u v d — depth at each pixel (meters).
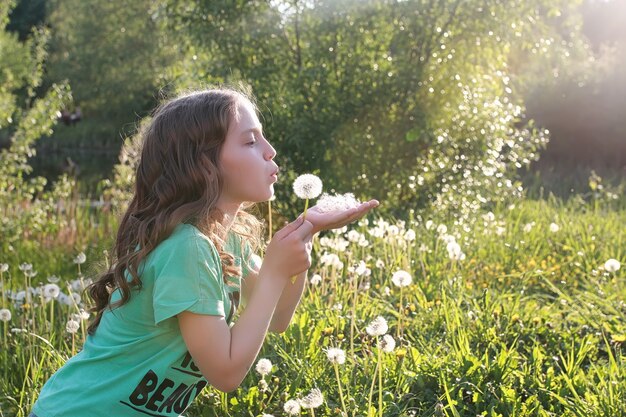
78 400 2.27
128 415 2.28
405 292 5.68
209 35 9.98
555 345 4.71
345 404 3.63
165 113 2.42
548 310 5.38
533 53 10.66
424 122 9.77
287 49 10.19
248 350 2.21
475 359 4.02
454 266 6.24
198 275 2.19
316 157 9.88
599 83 21.36
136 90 32.31
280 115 9.79
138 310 2.27
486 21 9.97
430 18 10.11
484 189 10.55
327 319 4.77
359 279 6.09
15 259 9.54
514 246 7.43
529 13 10.09
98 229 11.30
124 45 31.20
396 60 10.16
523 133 11.48
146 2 30.36
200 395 3.74
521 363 4.33
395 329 5.03
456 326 4.75
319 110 9.95
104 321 2.36
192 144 2.34
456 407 3.74
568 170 19.31
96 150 37.84
